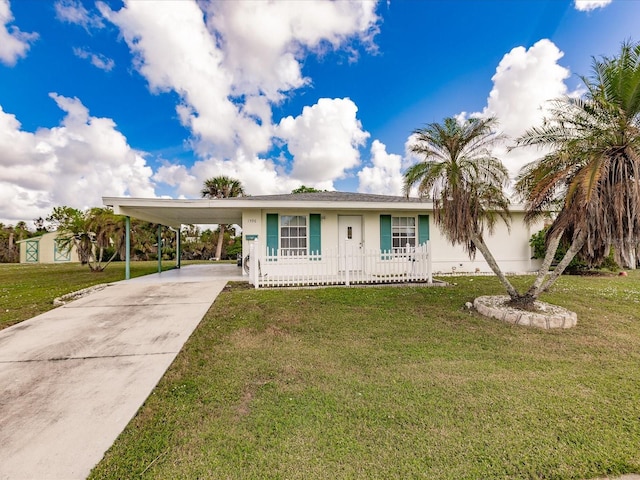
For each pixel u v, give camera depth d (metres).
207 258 28.80
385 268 9.12
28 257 24.23
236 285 9.13
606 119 4.90
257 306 6.34
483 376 3.25
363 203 10.74
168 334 4.64
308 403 2.69
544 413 2.54
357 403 2.69
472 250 6.40
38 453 2.04
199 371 3.37
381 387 3.00
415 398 2.78
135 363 3.57
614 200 4.55
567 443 2.17
